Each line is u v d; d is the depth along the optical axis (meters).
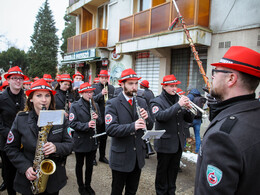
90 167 3.32
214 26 6.23
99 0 11.70
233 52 1.20
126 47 8.78
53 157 2.09
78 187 3.50
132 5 9.46
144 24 8.10
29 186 2.01
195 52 2.91
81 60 12.66
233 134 1.01
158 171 3.00
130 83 2.53
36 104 2.06
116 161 2.41
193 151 5.24
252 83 1.16
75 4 13.67
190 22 6.24
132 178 2.53
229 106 1.17
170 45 6.73
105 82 5.55
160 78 8.15
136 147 2.45
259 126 1.02
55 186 2.05
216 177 1.00
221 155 1.00
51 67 27.72
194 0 6.07
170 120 3.00
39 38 27.77
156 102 3.17
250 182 0.97
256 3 5.30
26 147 1.98
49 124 1.86
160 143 2.95
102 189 3.46
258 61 1.12
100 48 11.12
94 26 13.08
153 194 3.30
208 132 1.18
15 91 3.01
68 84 4.79
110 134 2.38
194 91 5.02
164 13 7.16
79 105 3.49
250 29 5.46
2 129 2.78
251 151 0.97
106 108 2.55
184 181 3.76
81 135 3.25
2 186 3.35
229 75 1.18
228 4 5.88
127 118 2.53
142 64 9.25
